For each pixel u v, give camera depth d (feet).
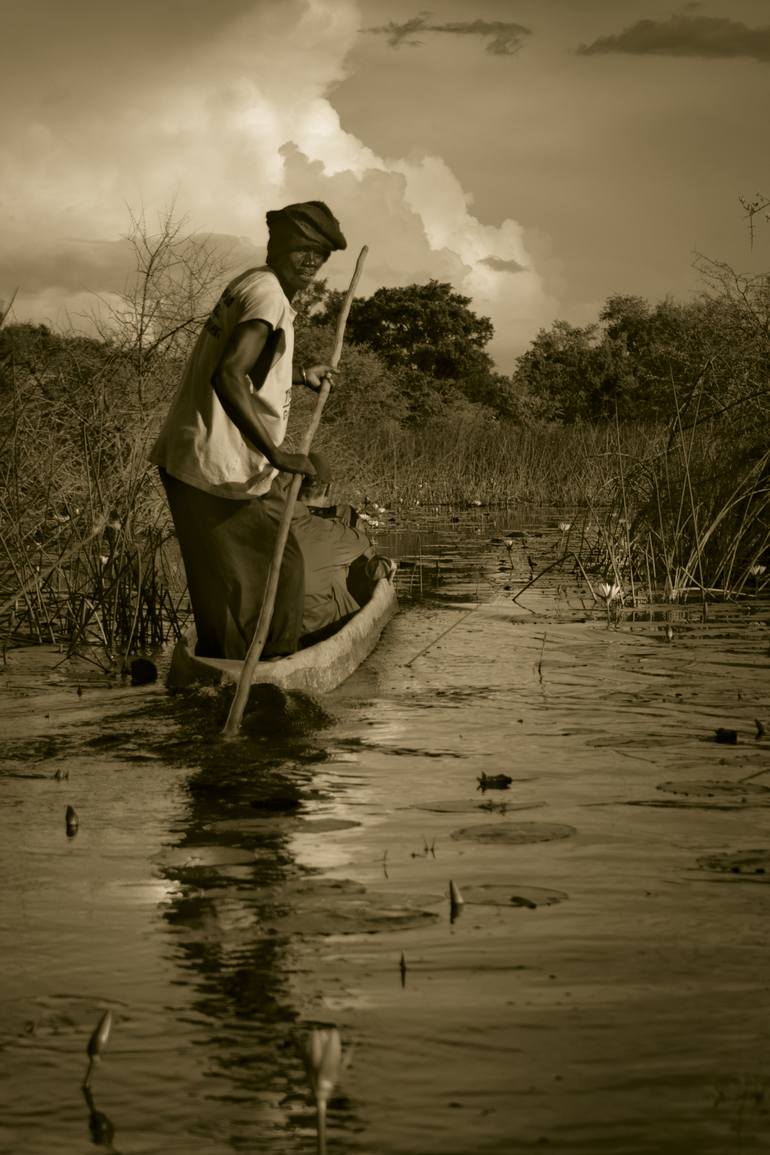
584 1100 6.54
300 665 17.79
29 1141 6.26
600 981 8.05
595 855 10.69
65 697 17.99
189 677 17.74
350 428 79.56
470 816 11.91
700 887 9.86
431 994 7.88
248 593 18.30
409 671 20.27
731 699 17.80
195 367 18.38
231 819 11.83
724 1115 6.37
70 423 28.60
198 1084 6.80
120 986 8.06
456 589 32.35
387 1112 6.47
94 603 24.14
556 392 172.14
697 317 41.27
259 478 18.19
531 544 46.29
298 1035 7.32
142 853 10.82
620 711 17.01
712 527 30.35
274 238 18.54
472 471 79.66
